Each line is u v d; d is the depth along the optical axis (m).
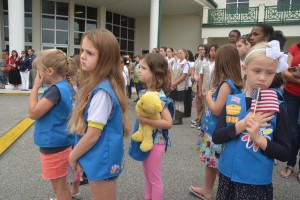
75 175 2.87
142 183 3.53
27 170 3.88
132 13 21.70
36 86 2.34
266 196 1.81
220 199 1.91
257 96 1.69
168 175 3.78
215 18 19.02
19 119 6.98
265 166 1.77
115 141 1.80
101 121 1.72
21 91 12.12
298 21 16.62
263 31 3.46
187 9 20.02
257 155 1.77
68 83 2.46
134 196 3.19
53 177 2.38
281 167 4.18
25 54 12.59
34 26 17.19
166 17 22.33
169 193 3.27
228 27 18.39
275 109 1.66
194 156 4.55
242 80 2.68
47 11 17.61
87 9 19.23
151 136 2.47
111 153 1.78
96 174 1.76
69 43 18.48
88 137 1.73
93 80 1.79
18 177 3.65
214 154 2.80
